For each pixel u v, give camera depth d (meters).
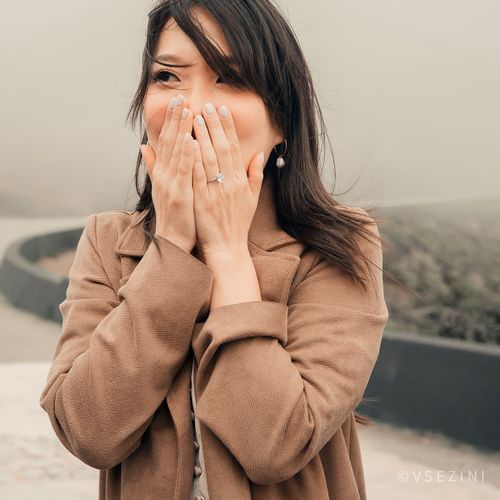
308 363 1.24
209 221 1.28
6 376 5.34
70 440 1.22
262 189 1.38
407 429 4.71
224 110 1.24
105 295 1.35
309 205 1.36
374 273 1.35
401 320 11.63
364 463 4.01
